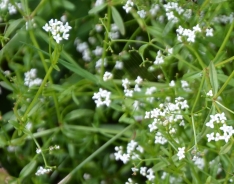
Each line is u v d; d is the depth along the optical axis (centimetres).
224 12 38
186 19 38
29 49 39
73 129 39
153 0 39
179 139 36
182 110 36
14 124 36
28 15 37
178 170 35
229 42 38
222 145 36
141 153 38
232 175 36
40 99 38
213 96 34
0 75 37
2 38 38
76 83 39
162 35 37
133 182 39
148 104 38
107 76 37
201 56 38
